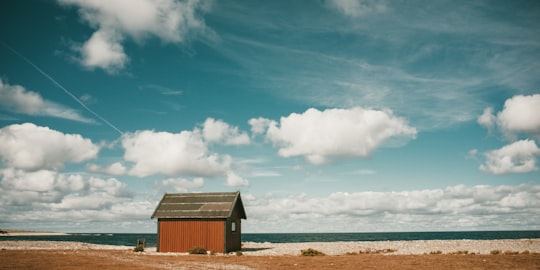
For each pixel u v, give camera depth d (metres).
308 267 24.41
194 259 30.11
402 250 39.22
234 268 23.95
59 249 42.03
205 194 40.78
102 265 24.92
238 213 41.31
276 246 49.03
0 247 44.53
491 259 27.72
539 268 22.70
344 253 37.22
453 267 23.44
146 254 35.31
